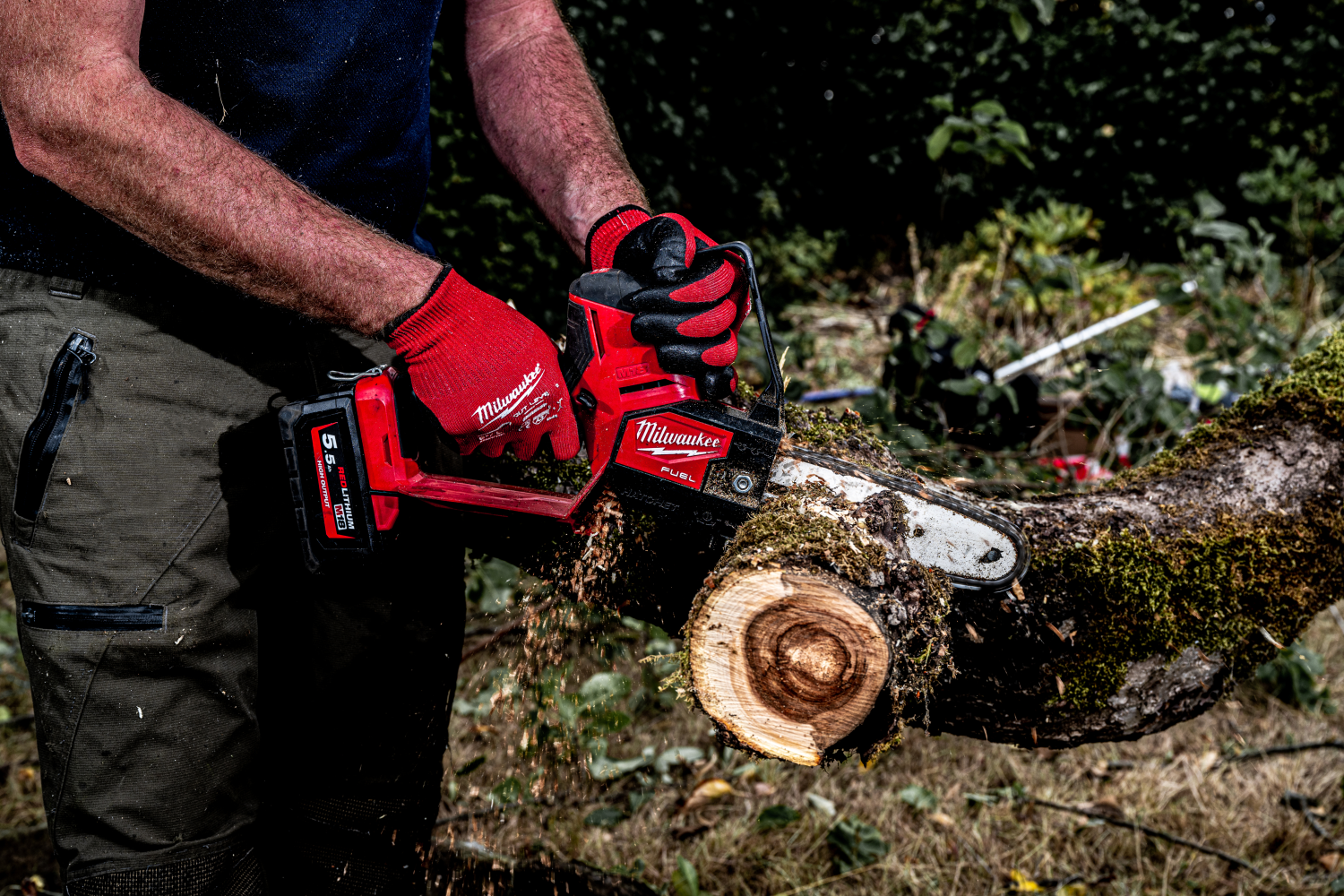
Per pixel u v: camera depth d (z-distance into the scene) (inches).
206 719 51.8
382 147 56.2
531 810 86.8
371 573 56.9
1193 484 58.4
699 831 86.4
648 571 56.4
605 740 89.4
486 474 59.6
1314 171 232.4
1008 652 54.9
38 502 49.4
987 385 111.2
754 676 44.3
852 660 42.7
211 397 51.8
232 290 48.0
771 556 43.4
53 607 49.4
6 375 49.3
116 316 49.7
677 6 191.0
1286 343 129.0
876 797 89.8
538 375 48.8
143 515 50.3
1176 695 57.8
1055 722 57.7
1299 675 100.7
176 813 51.1
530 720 70.2
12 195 48.9
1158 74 270.4
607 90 176.2
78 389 49.2
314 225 46.0
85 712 49.6
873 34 247.6
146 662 50.2
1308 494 57.2
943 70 249.6
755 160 220.5
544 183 60.3
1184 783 91.0
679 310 45.4
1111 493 58.6
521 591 104.9
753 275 45.9
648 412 46.7
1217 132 272.1
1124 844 84.7
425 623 59.8
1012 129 118.3
